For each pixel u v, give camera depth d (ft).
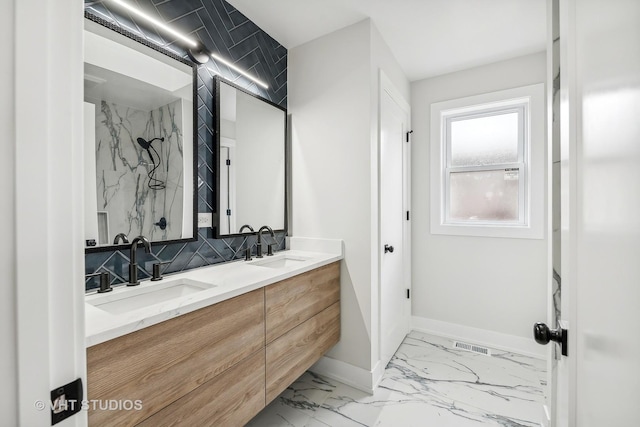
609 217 1.34
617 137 1.25
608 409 1.34
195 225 5.16
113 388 2.71
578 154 1.77
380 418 5.29
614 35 1.28
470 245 8.45
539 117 7.54
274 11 6.13
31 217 1.26
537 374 6.70
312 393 6.10
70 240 1.40
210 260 5.58
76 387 1.42
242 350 4.10
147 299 4.14
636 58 1.09
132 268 4.09
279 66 7.25
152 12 4.64
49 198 1.32
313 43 7.07
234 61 6.07
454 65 8.25
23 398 1.22
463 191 8.77
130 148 4.30
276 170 6.99
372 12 6.08
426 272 9.10
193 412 3.43
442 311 8.87
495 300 8.11
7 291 1.19
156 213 4.62
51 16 1.33
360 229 6.37
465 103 8.43
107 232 4.05
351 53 6.48
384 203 7.07
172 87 4.83
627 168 1.16
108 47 4.05
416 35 6.86
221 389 3.78
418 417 5.31
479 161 8.57
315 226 6.98
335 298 6.44
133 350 2.86
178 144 4.92
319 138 6.93
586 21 1.63
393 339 7.64
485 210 8.47
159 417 3.08
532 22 6.38
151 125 4.55
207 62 5.54
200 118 5.41
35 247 1.27
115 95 4.12
